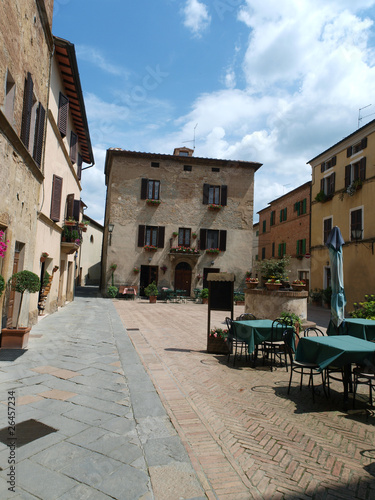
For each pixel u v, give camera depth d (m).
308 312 19.22
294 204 28.33
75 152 16.28
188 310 17.59
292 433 3.81
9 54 6.38
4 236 6.63
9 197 6.86
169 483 2.72
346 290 20.31
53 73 11.14
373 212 18.39
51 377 5.25
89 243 35.81
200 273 23.78
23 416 3.86
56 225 12.77
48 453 3.09
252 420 4.13
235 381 5.71
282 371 6.49
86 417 3.90
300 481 2.87
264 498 2.61
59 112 12.48
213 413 4.29
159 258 23.39
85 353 6.86
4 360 6.02
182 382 5.48
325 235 23.25
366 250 18.73
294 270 28.12
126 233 23.22
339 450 3.44
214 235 24.36
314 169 25.03
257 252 37.94
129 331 10.26
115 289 22.06
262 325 6.61
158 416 4.02
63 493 2.55
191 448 3.32
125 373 5.61
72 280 18.97
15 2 6.64
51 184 11.72
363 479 2.92
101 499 2.50
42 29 8.86
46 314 12.38
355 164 20.34
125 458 3.08
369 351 4.40
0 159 6.24
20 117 7.32
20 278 6.94
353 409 4.61
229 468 3.00
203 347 8.34
